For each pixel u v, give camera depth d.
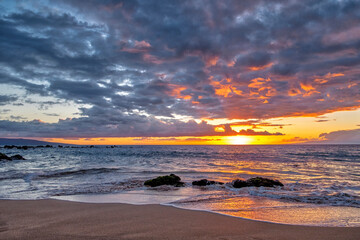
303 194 9.27
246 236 4.48
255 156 45.09
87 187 10.96
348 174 18.16
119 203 7.55
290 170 20.83
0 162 28.58
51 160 33.50
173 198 8.58
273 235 4.57
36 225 5.09
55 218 5.69
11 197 8.55
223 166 24.34
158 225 5.14
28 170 18.64
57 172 16.95
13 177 14.27
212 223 5.33
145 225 5.13
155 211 6.49
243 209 6.85
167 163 28.30
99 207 6.96
